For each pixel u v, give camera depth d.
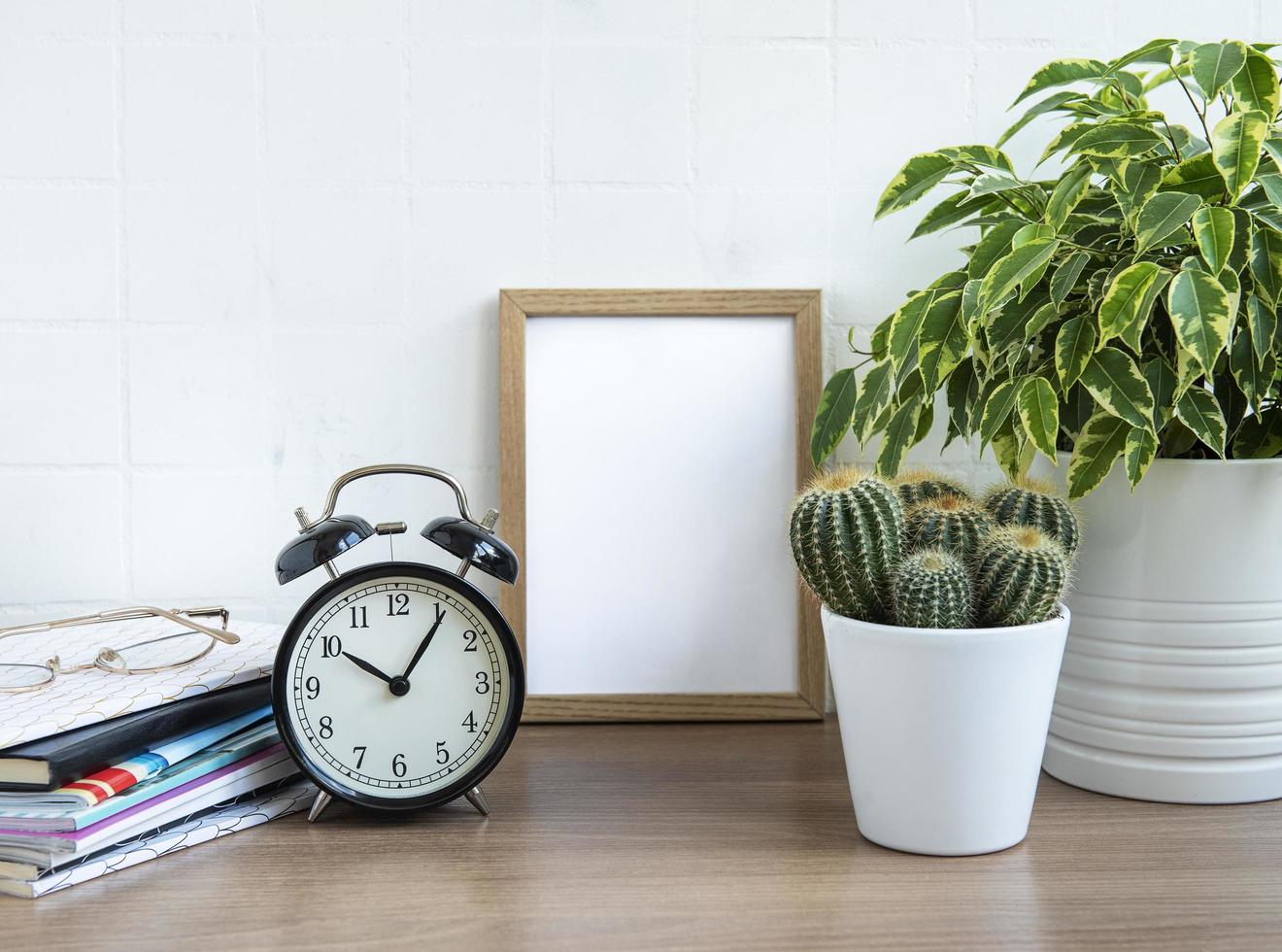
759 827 0.75
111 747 0.67
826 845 0.71
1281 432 0.81
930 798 0.68
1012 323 0.77
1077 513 0.77
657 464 0.99
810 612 0.99
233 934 0.60
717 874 0.67
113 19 0.97
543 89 0.99
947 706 0.67
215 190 0.99
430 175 1.00
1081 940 0.59
